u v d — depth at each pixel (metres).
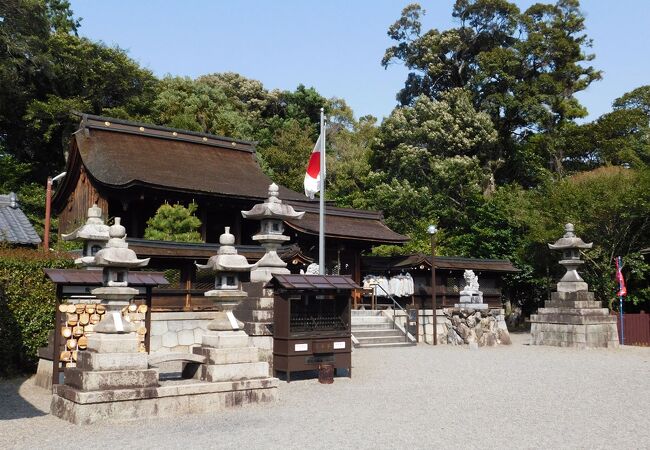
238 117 48.38
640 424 8.78
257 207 15.12
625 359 18.39
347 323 13.75
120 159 26.58
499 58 46.69
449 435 7.92
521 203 34.31
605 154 45.38
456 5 50.44
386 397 10.98
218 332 10.22
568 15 48.97
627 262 27.84
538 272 32.69
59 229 29.88
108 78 40.59
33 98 39.50
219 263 10.50
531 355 19.28
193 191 24.88
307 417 9.02
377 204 41.41
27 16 36.38
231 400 9.76
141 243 18.27
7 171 33.88
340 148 51.03
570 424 8.73
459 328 23.59
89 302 13.30
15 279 13.45
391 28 52.56
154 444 7.24
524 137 49.75
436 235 35.69
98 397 8.43
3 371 13.35
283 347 13.03
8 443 7.34
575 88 49.31
